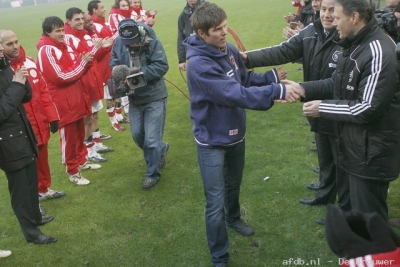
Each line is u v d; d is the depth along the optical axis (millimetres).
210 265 3688
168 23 19047
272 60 3918
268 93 3033
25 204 4027
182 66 7129
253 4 22438
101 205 4812
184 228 4242
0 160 3797
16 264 3918
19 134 3797
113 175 5539
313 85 3277
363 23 2756
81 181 5336
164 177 5297
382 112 2721
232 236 3996
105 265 3807
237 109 3336
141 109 4984
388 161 2881
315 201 4336
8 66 3754
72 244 4148
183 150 6055
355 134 2912
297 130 6383
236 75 3342
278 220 4188
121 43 4883
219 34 3066
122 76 4453
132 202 4820
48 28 4996
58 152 6496
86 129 5859
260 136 6270
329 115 2906
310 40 3791
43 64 4914
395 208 4176
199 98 3240
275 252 3738
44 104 4531
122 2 7922
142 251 3949
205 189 3479
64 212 4723
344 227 1271
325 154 4051
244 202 4543
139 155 6121
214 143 3326
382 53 2666
